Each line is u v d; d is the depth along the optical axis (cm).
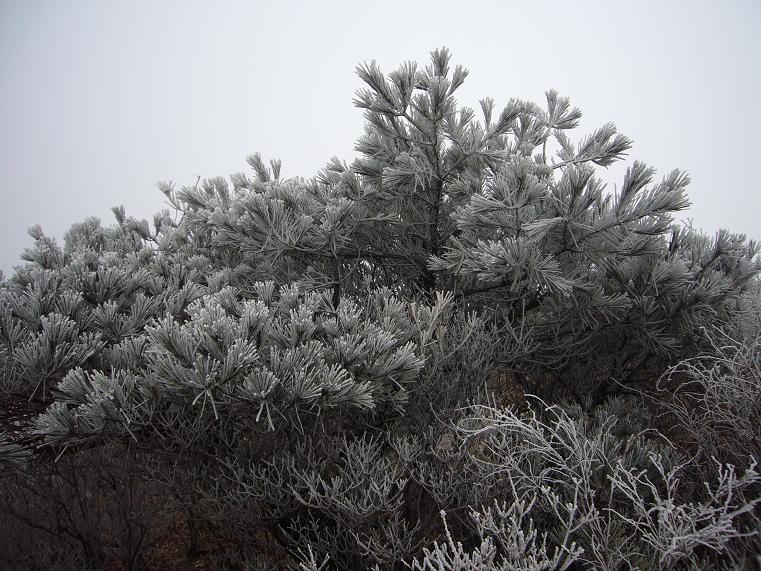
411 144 292
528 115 349
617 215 231
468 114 289
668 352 265
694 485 177
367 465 201
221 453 203
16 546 212
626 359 302
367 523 199
